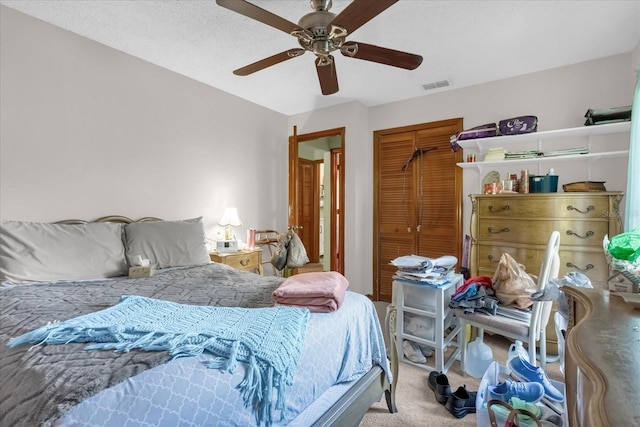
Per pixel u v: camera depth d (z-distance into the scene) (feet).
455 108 10.99
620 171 8.45
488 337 9.09
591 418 1.52
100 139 8.23
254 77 10.20
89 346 3.18
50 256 6.44
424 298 7.33
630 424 1.39
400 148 12.25
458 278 7.74
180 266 8.13
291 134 14.07
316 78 10.23
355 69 9.46
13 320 4.13
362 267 12.93
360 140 12.62
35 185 7.22
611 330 2.50
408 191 12.10
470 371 7.00
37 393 2.51
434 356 7.93
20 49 6.97
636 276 3.41
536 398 4.80
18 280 5.98
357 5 4.56
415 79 10.21
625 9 6.55
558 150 8.91
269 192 13.25
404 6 6.47
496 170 10.09
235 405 2.93
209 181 10.91
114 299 5.15
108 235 7.46
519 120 9.04
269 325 3.74
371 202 12.96
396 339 7.57
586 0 6.28
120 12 6.90
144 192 9.15
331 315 4.50
